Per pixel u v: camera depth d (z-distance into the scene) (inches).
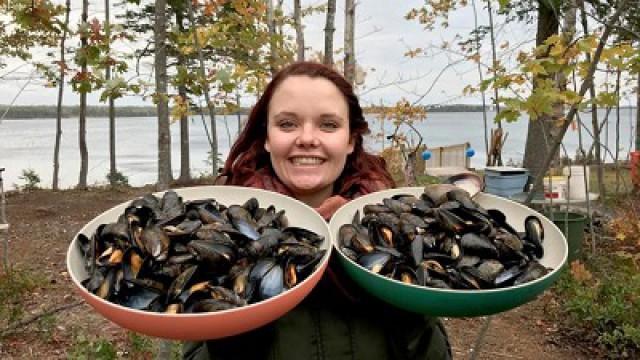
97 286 48.8
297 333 58.9
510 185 306.8
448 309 49.4
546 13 395.5
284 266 52.0
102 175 1065.5
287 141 65.5
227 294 48.1
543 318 222.5
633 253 260.5
